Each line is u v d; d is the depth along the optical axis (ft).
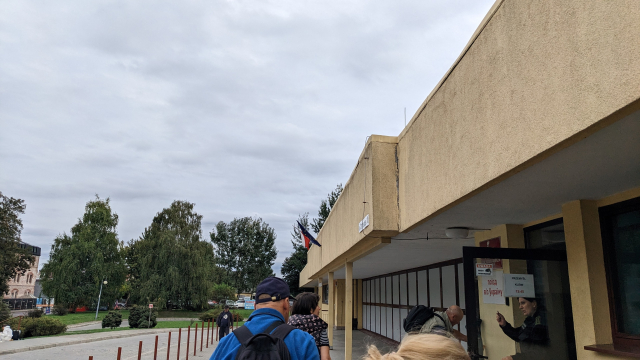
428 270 44.19
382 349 49.14
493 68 13.06
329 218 44.91
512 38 12.05
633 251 14.28
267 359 6.75
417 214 19.92
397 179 23.81
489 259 17.79
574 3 9.48
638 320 13.80
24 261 179.93
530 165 11.59
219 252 226.99
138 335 81.05
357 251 33.01
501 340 17.11
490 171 13.01
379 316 66.08
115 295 179.42
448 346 4.15
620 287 14.66
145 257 157.58
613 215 15.33
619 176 13.06
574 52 9.44
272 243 231.71
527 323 17.34
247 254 224.12
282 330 7.61
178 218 170.71
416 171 20.20
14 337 69.10
